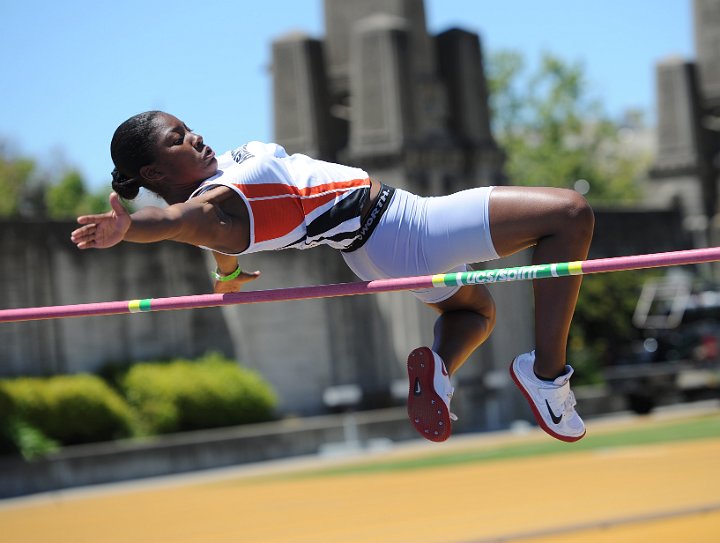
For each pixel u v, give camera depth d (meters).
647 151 102.31
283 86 43.34
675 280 54.16
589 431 39.81
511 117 93.31
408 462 32.78
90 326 38.09
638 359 52.34
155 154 8.46
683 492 21.94
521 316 43.06
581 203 8.38
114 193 7.45
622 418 45.19
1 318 8.76
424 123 42.44
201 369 37.53
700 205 58.38
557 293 8.56
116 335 38.53
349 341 41.84
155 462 33.97
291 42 43.22
